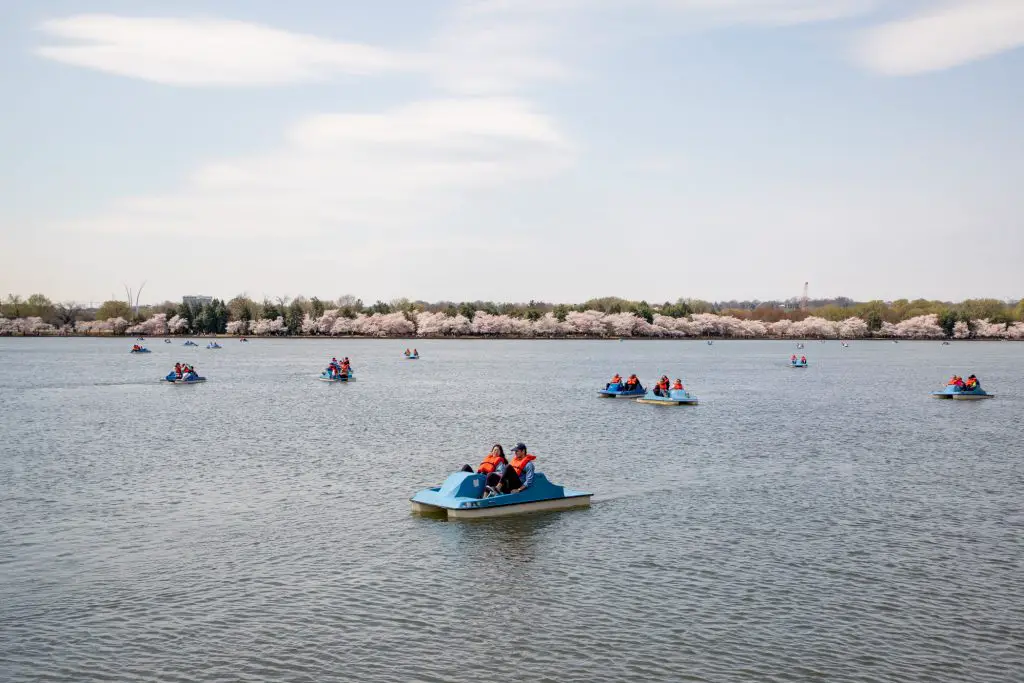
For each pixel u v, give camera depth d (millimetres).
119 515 31406
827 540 28547
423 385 101562
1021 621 21391
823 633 20594
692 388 99500
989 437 55281
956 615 21750
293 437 53250
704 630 20750
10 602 22328
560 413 69188
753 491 36500
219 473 40188
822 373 131125
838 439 53812
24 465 42250
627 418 65625
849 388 99750
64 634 20328
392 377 116688
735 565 25750
